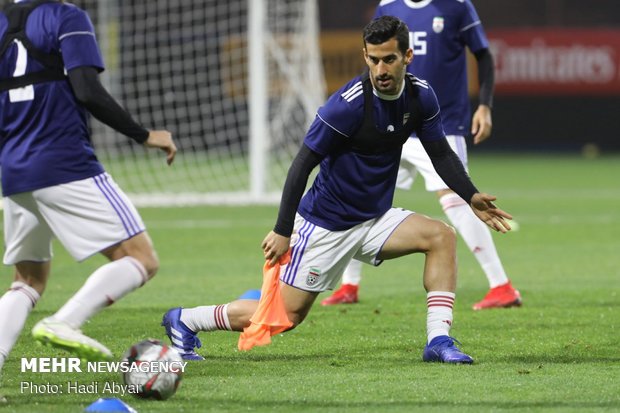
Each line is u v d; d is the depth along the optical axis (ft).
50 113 46.21
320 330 68.13
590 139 271.28
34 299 49.29
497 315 74.54
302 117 195.83
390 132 53.26
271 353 59.77
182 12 230.07
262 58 164.04
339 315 74.79
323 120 52.19
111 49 214.69
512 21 269.23
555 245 118.01
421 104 53.42
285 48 185.37
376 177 54.49
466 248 119.85
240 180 200.34
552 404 46.09
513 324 70.44
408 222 56.24
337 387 49.88
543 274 97.04
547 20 268.41
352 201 54.65
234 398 47.42
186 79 230.89
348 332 67.36
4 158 47.01
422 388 49.57
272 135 196.03
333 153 54.03
